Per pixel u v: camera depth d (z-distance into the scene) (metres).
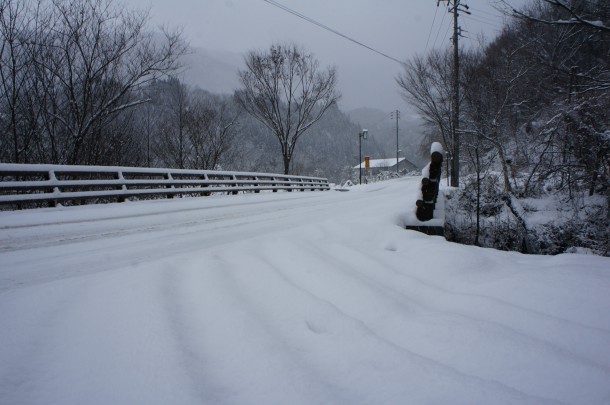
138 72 11.46
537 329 2.08
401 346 1.93
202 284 2.76
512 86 15.83
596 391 1.51
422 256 3.54
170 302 2.40
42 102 9.88
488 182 10.91
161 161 20.20
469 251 3.54
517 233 8.66
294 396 1.45
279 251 3.81
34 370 1.65
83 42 10.55
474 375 1.65
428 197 6.09
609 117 8.69
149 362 1.68
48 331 2.03
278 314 2.26
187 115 19.42
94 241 4.82
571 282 2.68
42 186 6.89
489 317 2.26
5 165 6.30
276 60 22.86
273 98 23.62
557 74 10.28
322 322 2.15
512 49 17.08
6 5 8.91
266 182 16.14
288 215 7.60
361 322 2.12
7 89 9.12
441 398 1.43
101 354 1.76
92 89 10.79
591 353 1.84
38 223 5.94
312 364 1.71
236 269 3.18
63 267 3.49
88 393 1.47
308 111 24.83
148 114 16.50
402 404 1.40
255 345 1.86
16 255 4.03
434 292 2.70
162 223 6.45
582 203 8.98
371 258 3.51
